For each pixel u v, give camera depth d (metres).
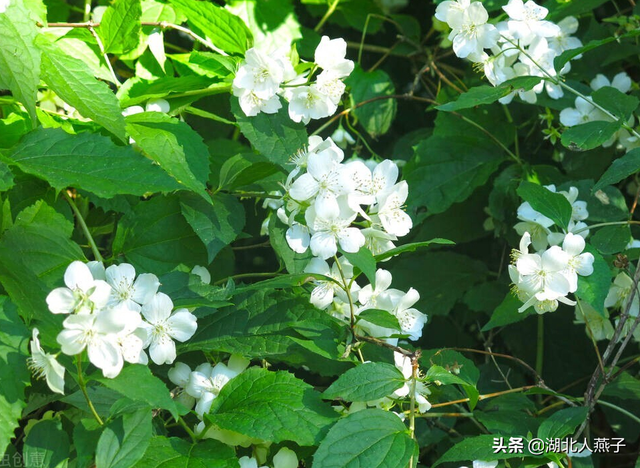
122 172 0.47
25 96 0.48
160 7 0.59
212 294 0.51
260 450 0.50
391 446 0.46
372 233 0.51
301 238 0.51
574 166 0.66
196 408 0.50
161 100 0.55
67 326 0.43
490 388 0.65
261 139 0.54
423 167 0.65
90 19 0.62
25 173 0.49
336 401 0.53
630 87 0.65
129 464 0.44
